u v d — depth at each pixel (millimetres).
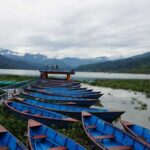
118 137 12969
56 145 11969
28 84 38750
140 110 25562
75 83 47719
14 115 18156
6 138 11797
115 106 28000
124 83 59250
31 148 10477
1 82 41312
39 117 15867
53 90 33656
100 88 50656
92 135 13281
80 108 19844
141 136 13633
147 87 49656
